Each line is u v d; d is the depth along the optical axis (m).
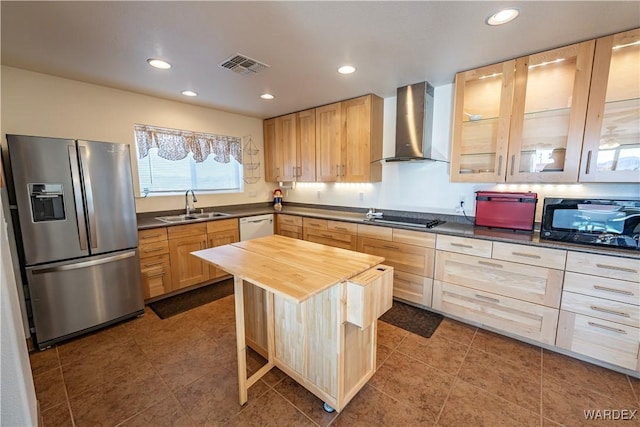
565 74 2.10
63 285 2.20
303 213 3.81
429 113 2.91
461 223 2.87
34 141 2.01
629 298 1.75
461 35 1.86
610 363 1.86
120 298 2.51
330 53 2.12
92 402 1.64
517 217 2.39
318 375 1.62
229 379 1.83
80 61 2.24
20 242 2.11
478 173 2.47
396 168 3.37
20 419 0.86
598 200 1.89
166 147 3.38
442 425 1.49
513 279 2.17
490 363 1.97
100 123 2.89
